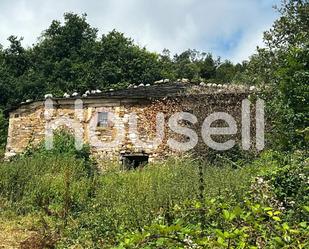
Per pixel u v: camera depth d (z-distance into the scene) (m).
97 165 17.67
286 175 7.00
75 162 13.63
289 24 14.29
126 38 40.28
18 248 7.53
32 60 39.94
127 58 38.56
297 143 8.24
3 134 28.11
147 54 40.91
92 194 10.48
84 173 12.71
